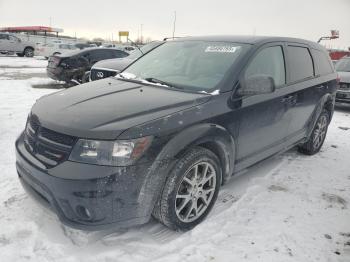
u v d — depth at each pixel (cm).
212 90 316
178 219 285
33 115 294
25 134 303
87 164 241
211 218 318
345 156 523
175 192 272
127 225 257
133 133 247
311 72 469
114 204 246
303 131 466
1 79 1148
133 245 275
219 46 375
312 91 454
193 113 284
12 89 931
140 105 281
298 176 430
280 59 402
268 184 400
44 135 266
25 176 275
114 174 240
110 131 245
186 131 272
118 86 342
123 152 243
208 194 312
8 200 326
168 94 311
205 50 377
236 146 332
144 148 249
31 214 305
